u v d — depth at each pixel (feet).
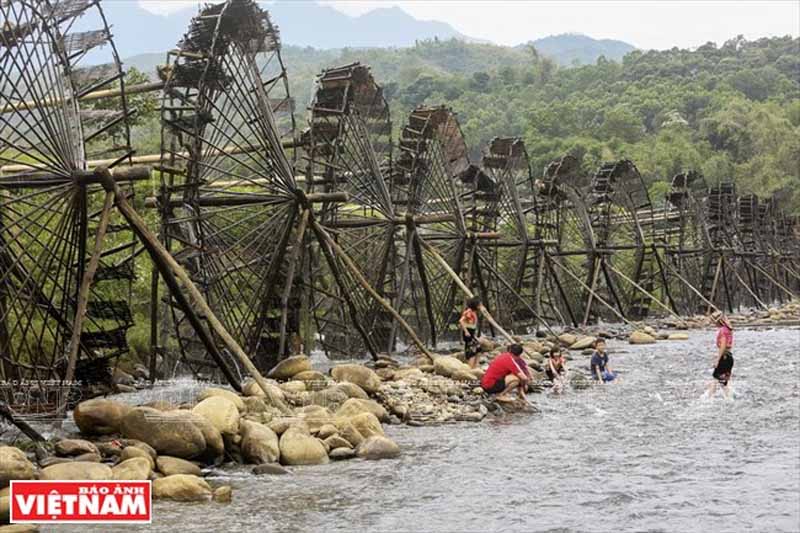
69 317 91.15
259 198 94.73
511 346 83.35
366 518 45.24
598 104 618.85
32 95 69.00
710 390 88.33
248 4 94.27
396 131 410.31
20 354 81.35
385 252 122.93
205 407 57.36
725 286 251.60
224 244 99.19
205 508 46.37
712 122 567.59
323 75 116.88
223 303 104.42
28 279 71.67
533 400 86.12
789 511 47.39
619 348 142.92
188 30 96.27
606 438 66.44
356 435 61.57
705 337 166.50
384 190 122.31
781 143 539.29
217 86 96.89
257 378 67.97
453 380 91.76
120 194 69.62
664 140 536.01
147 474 48.52
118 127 110.11
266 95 98.43
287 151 129.80
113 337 84.02
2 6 68.80
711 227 258.37
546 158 485.15
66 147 69.36
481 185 168.14
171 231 95.50
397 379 90.33
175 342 97.66
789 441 65.16
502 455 60.29
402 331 139.64
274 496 48.88
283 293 94.68
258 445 55.98
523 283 183.32
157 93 131.23
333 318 127.13
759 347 142.92
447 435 67.51
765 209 318.65
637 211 237.86
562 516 46.26
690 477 54.54
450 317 144.56
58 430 59.47
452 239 142.31
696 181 248.32
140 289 114.62
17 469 44.16
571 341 144.46
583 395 89.56
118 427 56.65
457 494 50.03
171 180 94.99
